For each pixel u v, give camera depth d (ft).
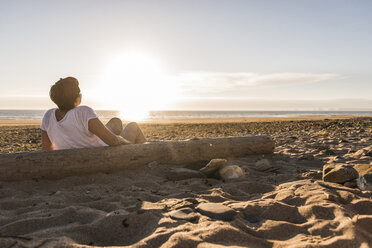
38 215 6.93
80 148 10.66
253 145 15.85
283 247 5.12
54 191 9.34
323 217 6.42
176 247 4.95
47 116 10.62
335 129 37.76
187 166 12.89
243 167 13.02
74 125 10.15
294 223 6.48
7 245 4.95
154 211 6.93
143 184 10.16
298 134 32.12
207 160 13.39
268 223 6.15
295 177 10.95
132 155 11.78
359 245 5.10
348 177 9.25
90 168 10.83
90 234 5.98
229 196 8.63
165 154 12.89
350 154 16.03
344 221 5.94
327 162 14.53
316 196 7.66
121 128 12.79
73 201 8.31
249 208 7.00
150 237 5.42
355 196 7.63
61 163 10.27
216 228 5.58
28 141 29.86
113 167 11.35
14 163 9.84
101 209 7.65
